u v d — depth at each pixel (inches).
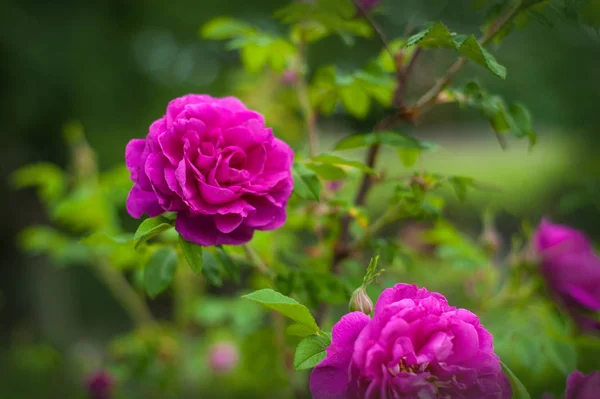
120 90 77.5
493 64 25.5
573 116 86.5
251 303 36.3
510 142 125.2
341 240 31.0
